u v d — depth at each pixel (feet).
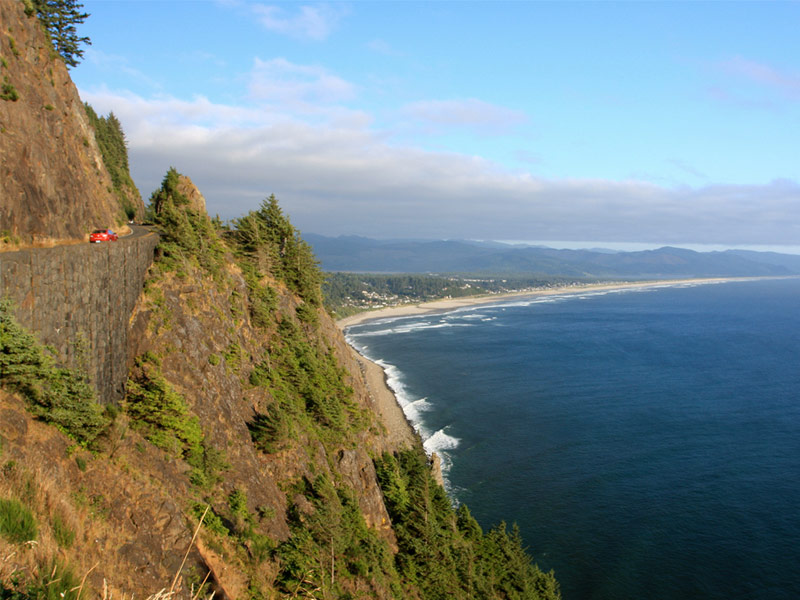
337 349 292.20
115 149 373.20
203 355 159.02
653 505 264.31
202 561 92.68
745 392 458.91
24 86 128.88
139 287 152.35
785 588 202.49
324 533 144.46
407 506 202.69
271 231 269.44
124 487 88.89
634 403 428.97
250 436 160.45
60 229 127.03
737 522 246.68
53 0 210.18
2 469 64.95
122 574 70.03
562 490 282.56
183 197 216.74
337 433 204.54
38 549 50.42
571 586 212.84
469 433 365.61
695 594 203.10
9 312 83.51
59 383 89.20
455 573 186.19
